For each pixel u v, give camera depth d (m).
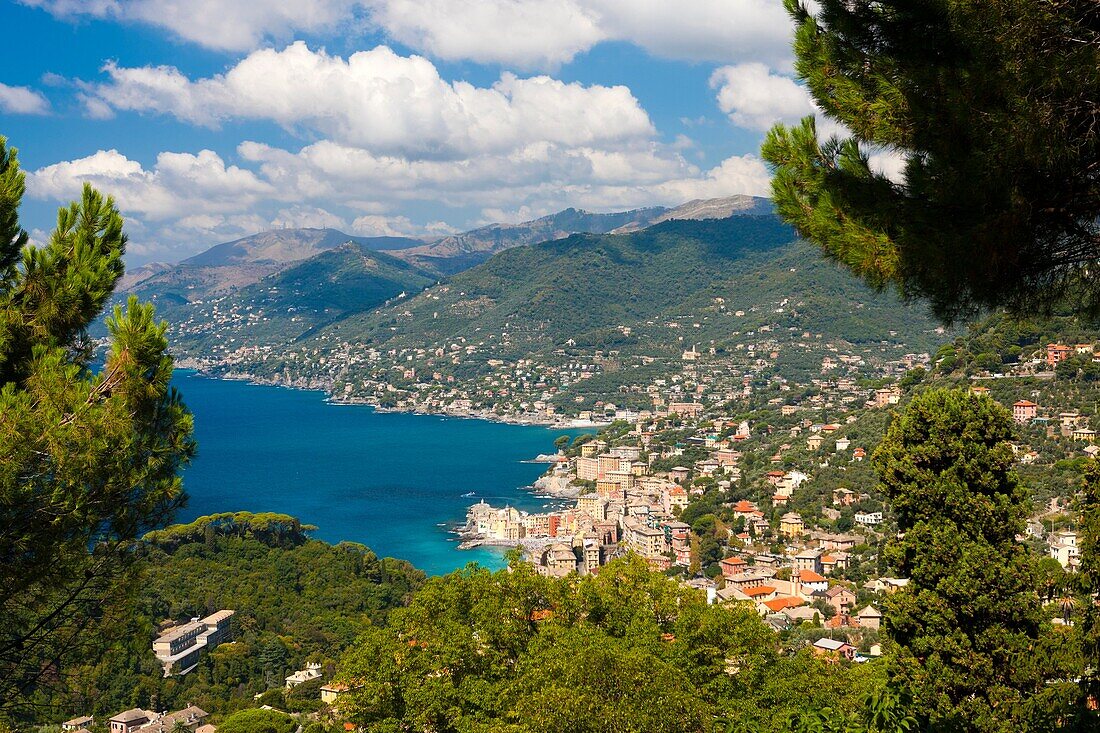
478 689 20.69
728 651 21.25
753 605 22.70
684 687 18.30
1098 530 21.00
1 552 13.88
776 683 20.39
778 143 12.62
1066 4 9.95
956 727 18.42
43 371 14.34
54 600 15.15
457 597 23.05
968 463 20.92
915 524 21.22
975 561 20.03
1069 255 10.91
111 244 16.64
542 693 17.56
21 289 15.57
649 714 17.16
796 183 12.48
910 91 10.81
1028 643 19.73
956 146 10.48
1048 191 10.35
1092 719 18.25
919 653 20.75
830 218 11.66
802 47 12.47
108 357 15.23
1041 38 10.11
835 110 12.12
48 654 15.27
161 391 15.63
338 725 32.72
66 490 13.91
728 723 19.08
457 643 21.48
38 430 13.56
